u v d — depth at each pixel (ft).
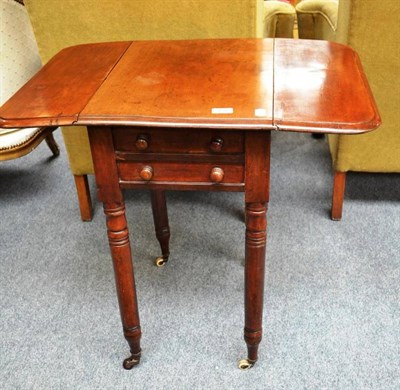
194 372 3.94
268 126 2.69
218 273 4.90
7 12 5.24
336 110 2.81
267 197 3.09
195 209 5.85
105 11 4.66
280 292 4.60
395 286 4.61
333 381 3.80
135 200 6.08
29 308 4.63
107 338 4.28
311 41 3.84
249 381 3.84
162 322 4.38
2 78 5.36
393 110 4.78
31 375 4.00
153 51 3.80
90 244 5.41
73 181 6.60
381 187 6.01
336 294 4.55
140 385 3.87
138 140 2.98
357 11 4.32
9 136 5.14
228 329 4.28
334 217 5.49
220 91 3.08
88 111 2.93
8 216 5.97
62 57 3.82
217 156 3.00
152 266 5.03
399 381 3.76
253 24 4.64
